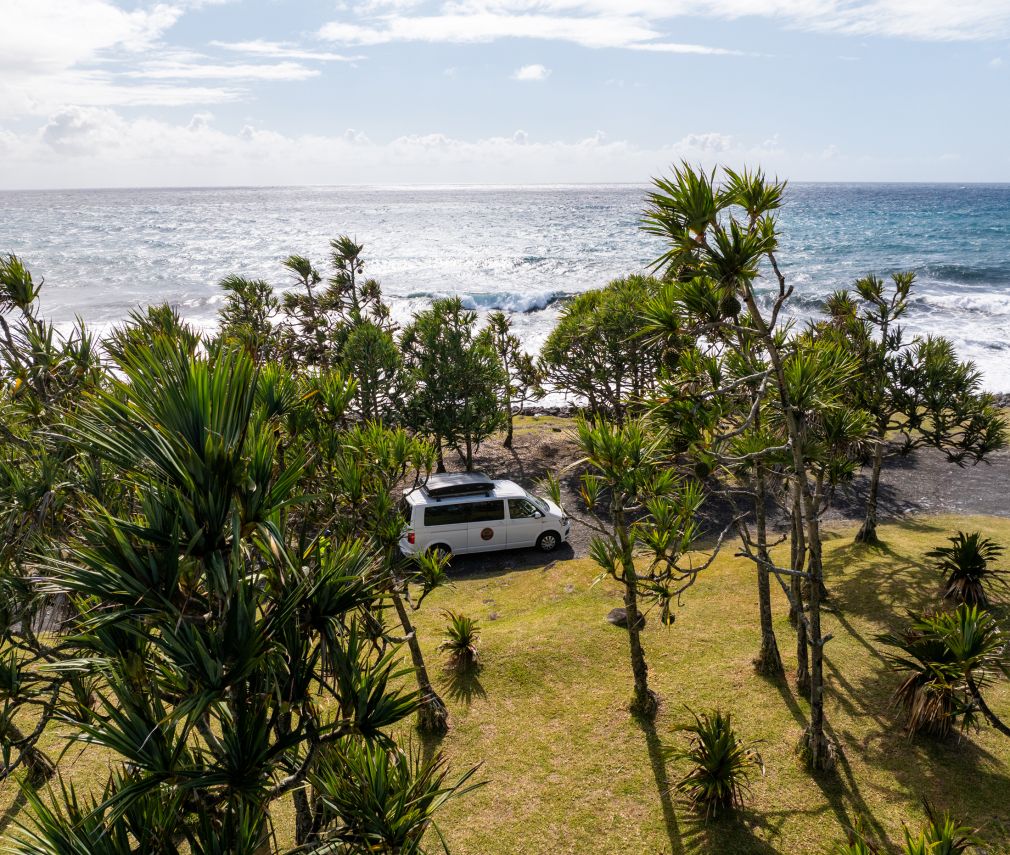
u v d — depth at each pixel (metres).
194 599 3.36
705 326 6.25
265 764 3.35
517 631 11.46
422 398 19.44
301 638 3.67
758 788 7.73
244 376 3.30
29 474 5.67
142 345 3.26
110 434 3.15
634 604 8.77
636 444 7.03
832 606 11.73
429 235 119.38
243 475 3.30
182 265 78.00
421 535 15.30
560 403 30.88
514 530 15.80
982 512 17.03
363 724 3.64
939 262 70.19
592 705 9.42
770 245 5.59
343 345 18.50
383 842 3.53
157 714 3.33
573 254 87.19
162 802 3.38
